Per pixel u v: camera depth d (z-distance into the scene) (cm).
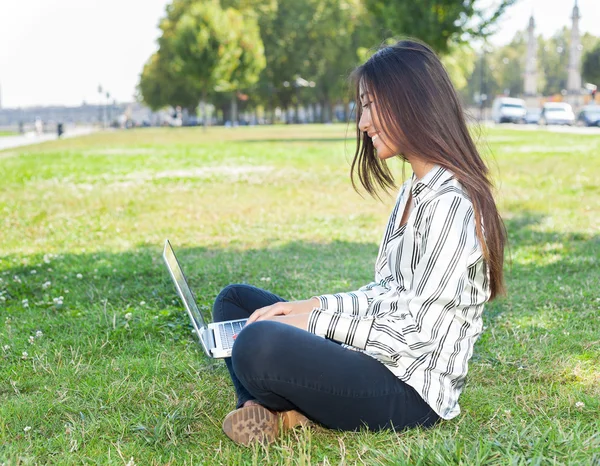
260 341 227
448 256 222
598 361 345
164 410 296
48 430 283
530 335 390
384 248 261
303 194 1150
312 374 229
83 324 425
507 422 271
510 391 311
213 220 916
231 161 1864
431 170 230
